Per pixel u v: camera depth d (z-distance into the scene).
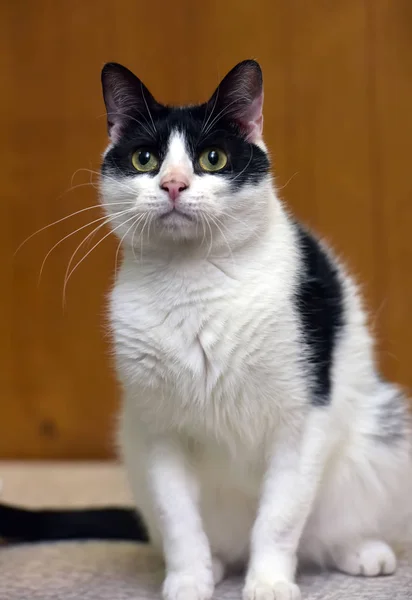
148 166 0.81
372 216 1.19
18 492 1.07
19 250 1.24
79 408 1.24
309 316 0.79
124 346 0.79
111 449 1.22
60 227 1.23
